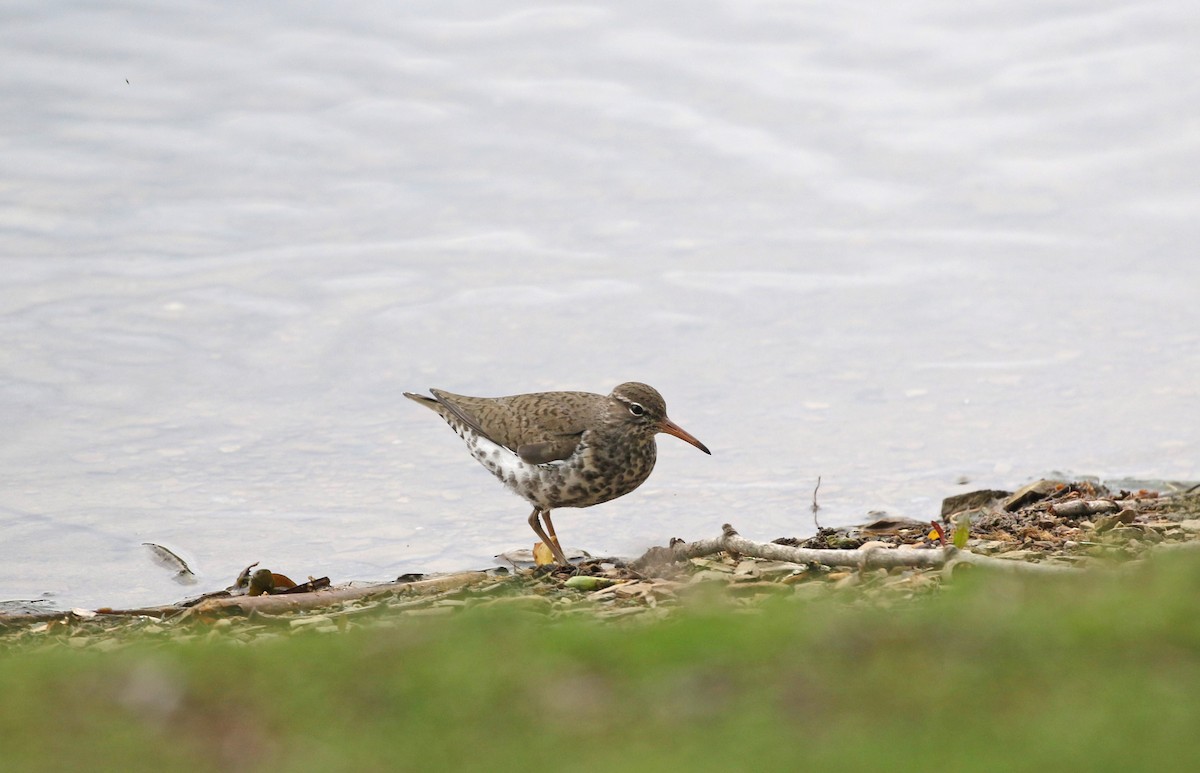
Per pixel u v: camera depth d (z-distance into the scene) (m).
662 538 16.08
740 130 25.62
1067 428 18.20
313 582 14.26
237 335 20.81
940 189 24.33
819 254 22.97
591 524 16.50
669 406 19.22
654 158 25.11
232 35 26.73
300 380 19.81
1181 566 8.65
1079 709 6.74
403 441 18.41
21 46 26.19
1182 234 23.12
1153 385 19.28
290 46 26.78
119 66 26.31
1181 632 7.53
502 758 6.66
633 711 7.09
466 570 15.09
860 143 25.31
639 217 23.84
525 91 26.23
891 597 10.00
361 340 20.80
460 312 21.52
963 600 8.53
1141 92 26.11
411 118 25.84
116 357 20.09
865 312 21.48
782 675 7.36
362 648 8.09
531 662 7.68
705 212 23.86
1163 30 27.30
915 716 6.83
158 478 17.30
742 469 17.72
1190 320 20.95
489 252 23.03
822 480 17.27
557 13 27.72
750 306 21.69
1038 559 11.89
